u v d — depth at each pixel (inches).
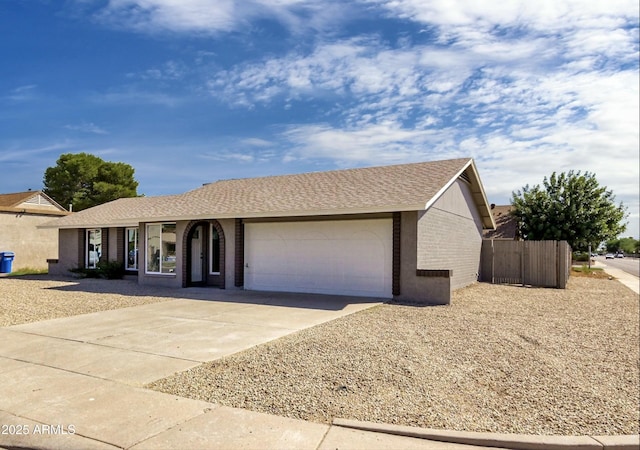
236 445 162.6
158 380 236.7
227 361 271.1
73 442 165.3
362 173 727.7
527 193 1328.7
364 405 203.6
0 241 1004.6
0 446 169.6
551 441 167.6
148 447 161.2
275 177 834.8
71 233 948.6
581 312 491.8
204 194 805.9
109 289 676.1
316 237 613.9
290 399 210.1
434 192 538.3
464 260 762.8
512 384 239.5
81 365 265.1
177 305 507.8
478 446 167.3
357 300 544.7
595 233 1250.0
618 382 247.6
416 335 349.1
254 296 583.8
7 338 338.3
